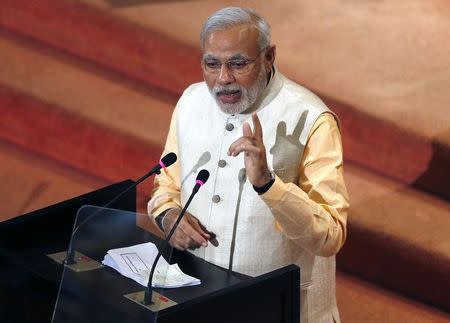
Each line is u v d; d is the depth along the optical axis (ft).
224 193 29.84
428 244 41.63
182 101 31.58
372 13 49.88
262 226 29.48
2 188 45.83
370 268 42.32
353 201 43.24
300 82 46.34
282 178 29.25
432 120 44.55
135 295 25.53
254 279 25.32
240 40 27.48
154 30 49.47
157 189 31.76
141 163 46.55
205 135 30.50
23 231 28.25
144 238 27.78
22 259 27.61
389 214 42.75
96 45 50.52
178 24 49.70
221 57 27.63
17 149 48.03
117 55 50.11
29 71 50.06
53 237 28.86
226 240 29.71
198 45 48.57
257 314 25.66
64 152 47.78
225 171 29.89
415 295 41.70
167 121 47.32
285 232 27.86
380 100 45.55
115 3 50.72
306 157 29.40
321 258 30.32
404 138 44.47
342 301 41.16
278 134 29.48
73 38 50.96
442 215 42.68
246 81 27.81
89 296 25.77
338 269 42.63
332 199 28.63
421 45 48.06
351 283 42.06
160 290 26.02
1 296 28.19
